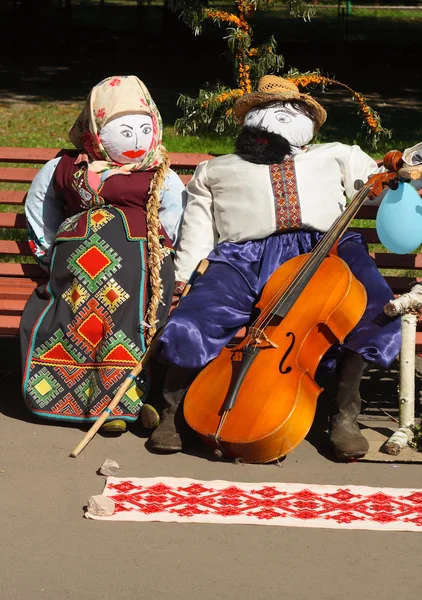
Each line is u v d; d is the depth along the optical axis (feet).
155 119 17.60
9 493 14.24
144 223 16.75
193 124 26.02
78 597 11.70
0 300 17.76
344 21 73.10
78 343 16.28
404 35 74.18
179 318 15.35
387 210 16.25
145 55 63.62
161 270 16.71
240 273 16.53
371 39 71.87
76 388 16.34
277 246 16.80
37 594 11.75
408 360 15.93
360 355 15.24
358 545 12.89
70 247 16.48
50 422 16.92
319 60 62.59
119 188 16.83
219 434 14.58
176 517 13.42
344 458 15.37
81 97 50.47
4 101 49.01
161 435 15.65
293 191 16.66
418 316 16.24
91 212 16.72
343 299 15.05
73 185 16.94
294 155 17.22
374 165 17.51
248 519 13.41
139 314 16.28
